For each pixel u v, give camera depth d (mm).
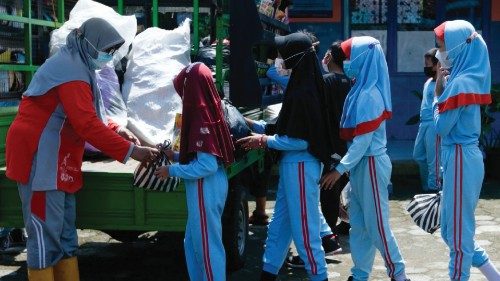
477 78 4773
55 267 4895
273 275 5273
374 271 6012
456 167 4812
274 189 9570
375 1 12086
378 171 4965
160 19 6930
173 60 5945
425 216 5137
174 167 4648
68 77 4668
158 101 5727
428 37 12125
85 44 4773
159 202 5027
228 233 5535
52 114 4711
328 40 11977
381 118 4895
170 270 6176
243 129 5234
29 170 4680
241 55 5793
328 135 5102
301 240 5066
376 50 4988
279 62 6734
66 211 4824
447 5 12078
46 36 6238
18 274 5984
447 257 6422
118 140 4711
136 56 5906
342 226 7281
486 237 7047
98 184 5062
